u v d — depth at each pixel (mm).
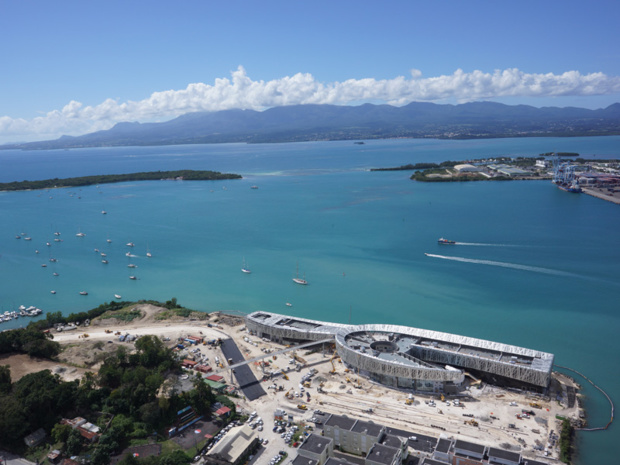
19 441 166250
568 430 166375
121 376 196000
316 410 184750
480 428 170125
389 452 147125
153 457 153250
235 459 152625
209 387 188125
